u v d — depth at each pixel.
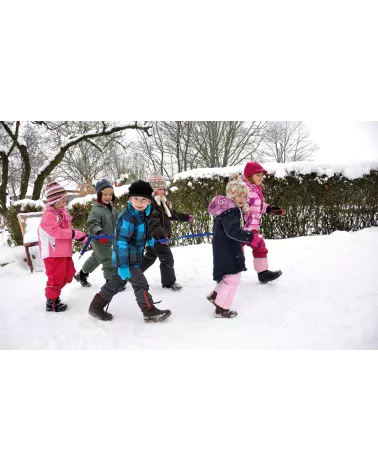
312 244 5.56
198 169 7.05
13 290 4.55
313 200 6.63
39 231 3.50
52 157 11.29
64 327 3.10
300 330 2.78
